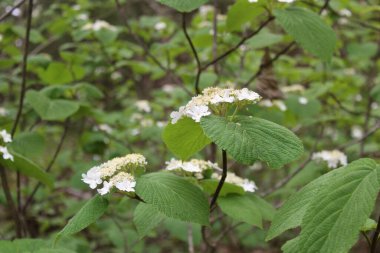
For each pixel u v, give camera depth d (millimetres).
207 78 1066
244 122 551
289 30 771
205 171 707
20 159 765
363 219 438
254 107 948
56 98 1082
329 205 463
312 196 513
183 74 1159
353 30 1539
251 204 660
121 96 1784
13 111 1225
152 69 1406
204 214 574
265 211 700
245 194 708
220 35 1106
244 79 1177
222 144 517
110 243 1514
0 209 1604
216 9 1059
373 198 445
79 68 1245
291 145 530
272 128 546
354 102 1596
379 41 1551
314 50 767
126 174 575
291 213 520
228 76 1322
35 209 1461
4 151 720
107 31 1282
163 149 1383
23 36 1296
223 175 602
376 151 1326
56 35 1576
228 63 1275
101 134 1233
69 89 1149
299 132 1506
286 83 1585
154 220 627
